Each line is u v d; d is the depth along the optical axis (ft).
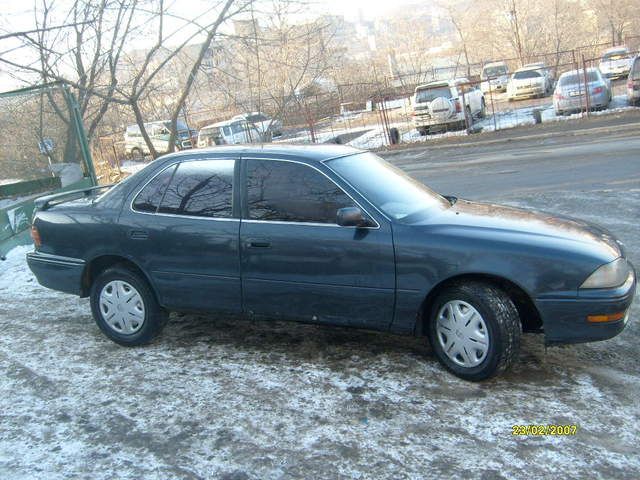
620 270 13.48
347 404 13.29
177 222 16.01
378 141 78.07
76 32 36.78
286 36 40.78
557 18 148.97
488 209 16.15
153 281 16.39
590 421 12.17
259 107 49.06
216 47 38.58
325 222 14.71
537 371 14.39
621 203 30.55
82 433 12.77
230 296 15.71
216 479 10.96
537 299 13.19
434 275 13.74
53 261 17.66
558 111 72.33
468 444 11.60
